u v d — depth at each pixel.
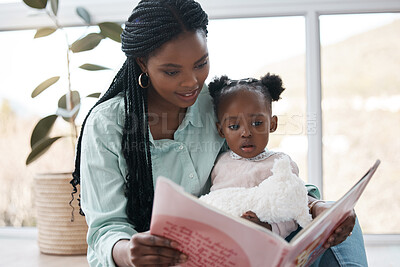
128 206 1.10
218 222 0.76
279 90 1.24
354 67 2.15
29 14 2.22
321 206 1.09
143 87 1.12
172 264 0.85
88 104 2.16
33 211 2.35
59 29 2.22
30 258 1.96
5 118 2.33
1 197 2.35
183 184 1.17
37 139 1.93
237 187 1.11
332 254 1.10
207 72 1.10
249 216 1.03
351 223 1.00
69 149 2.32
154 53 1.05
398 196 2.16
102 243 1.00
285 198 1.02
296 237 0.80
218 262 0.83
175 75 1.06
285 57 2.18
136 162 1.11
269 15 2.15
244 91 1.18
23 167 2.35
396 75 2.13
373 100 2.16
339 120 2.18
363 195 2.18
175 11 1.04
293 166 1.17
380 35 2.13
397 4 2.06
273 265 0.80
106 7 2.18
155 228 0.81
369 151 2.18
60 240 1.97
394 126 2.15
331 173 2.20
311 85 2.11
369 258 1.87
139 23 1.06
